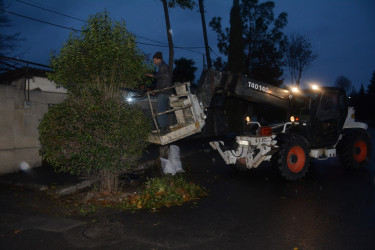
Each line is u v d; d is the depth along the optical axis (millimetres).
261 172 8602
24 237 4047
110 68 5945
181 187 6438
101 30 5938
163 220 4750
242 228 4422
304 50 34969
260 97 7520
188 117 6414
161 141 6137
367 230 4340
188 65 26391
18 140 8461
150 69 6711
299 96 8250
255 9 31156
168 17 15422
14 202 5637
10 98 8273
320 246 3828
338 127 8641
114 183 6348
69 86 6270
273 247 3799
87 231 4285
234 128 18328
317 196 6117
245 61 31188
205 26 19922
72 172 5809
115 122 5418
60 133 5309
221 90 7078
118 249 3734
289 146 7281
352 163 8688
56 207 5426
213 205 5547
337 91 8703
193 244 3875
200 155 11844
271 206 5473
